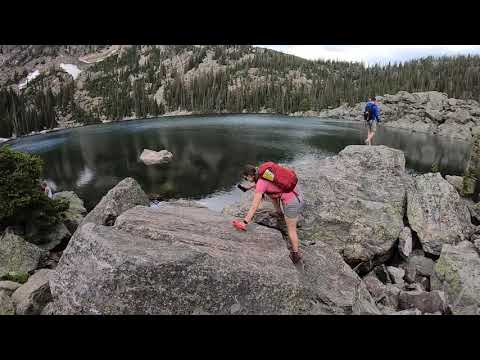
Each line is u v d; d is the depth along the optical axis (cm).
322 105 17888
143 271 550
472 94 15612
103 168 4859
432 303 896
